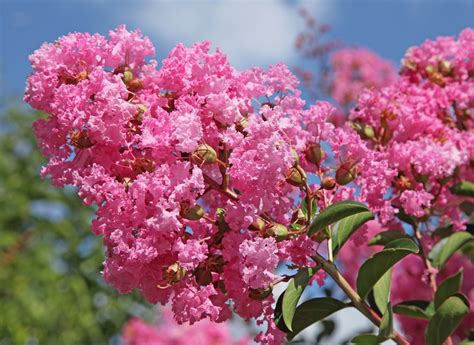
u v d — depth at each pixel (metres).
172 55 0.64
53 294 2.35
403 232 0.77
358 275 0.66
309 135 0.66
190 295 0.61
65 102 0.62
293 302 0.62
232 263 0.62
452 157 0.74
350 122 0.78
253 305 0.63
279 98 0.66
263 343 0.63
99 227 0.61
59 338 2.30
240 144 0.62
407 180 0.74
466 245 0.85
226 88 0.63
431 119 0.76
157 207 0.60
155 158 0.62
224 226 0.62
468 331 0.75
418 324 0.96
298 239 0.63
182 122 0.61
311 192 0.65
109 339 2.36
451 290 0.72
